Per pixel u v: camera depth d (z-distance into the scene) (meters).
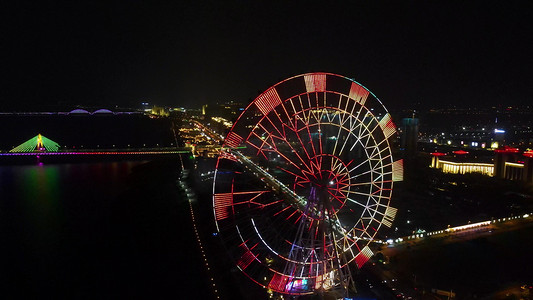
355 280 63.94
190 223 91.19
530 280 66.44
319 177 51.06
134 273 67.19
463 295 61.50
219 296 58.16
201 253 73.50
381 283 63.72
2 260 73.94
